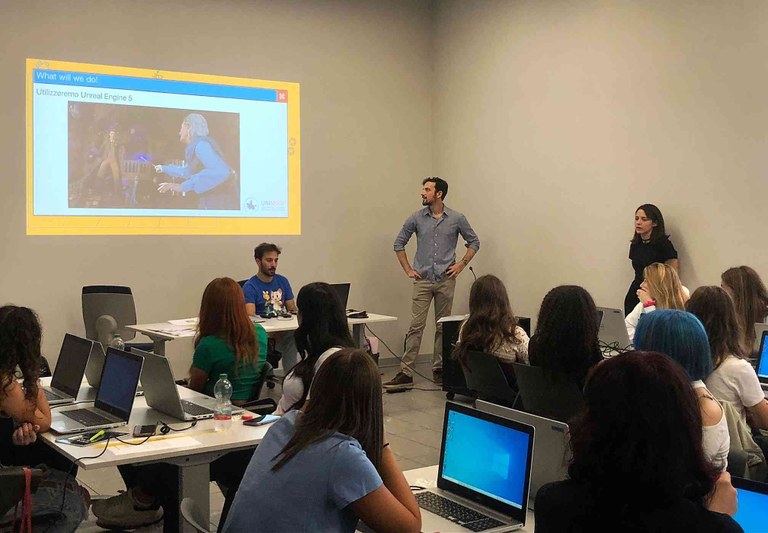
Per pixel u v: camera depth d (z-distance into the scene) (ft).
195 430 10.23
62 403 11.92
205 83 23.93
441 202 24.98
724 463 6.97
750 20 17.93
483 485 7.50
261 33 24.77
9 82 21.31
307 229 25.70
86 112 22.31
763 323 14.71
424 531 6.97
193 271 23.88
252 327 12.85
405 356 24.04
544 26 23.48
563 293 10.25
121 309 20.36
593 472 4.61
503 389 13.84
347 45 26.30
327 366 6.54
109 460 8.91
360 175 26.66
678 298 14.62
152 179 23.22
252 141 24.71
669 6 19.81
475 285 14.48
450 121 27.32
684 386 4.57
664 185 20.08
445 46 27.43
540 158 23.79
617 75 21.26
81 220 22.29
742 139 18.17
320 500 6.06
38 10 21.62
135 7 22.86
